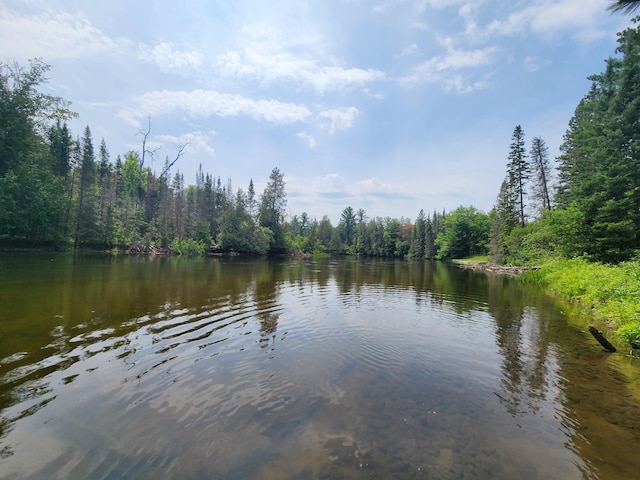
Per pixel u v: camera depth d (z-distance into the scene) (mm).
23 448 3898
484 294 17406
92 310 10180
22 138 31312
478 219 70750
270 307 12273
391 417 4938
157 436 4230
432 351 8016
